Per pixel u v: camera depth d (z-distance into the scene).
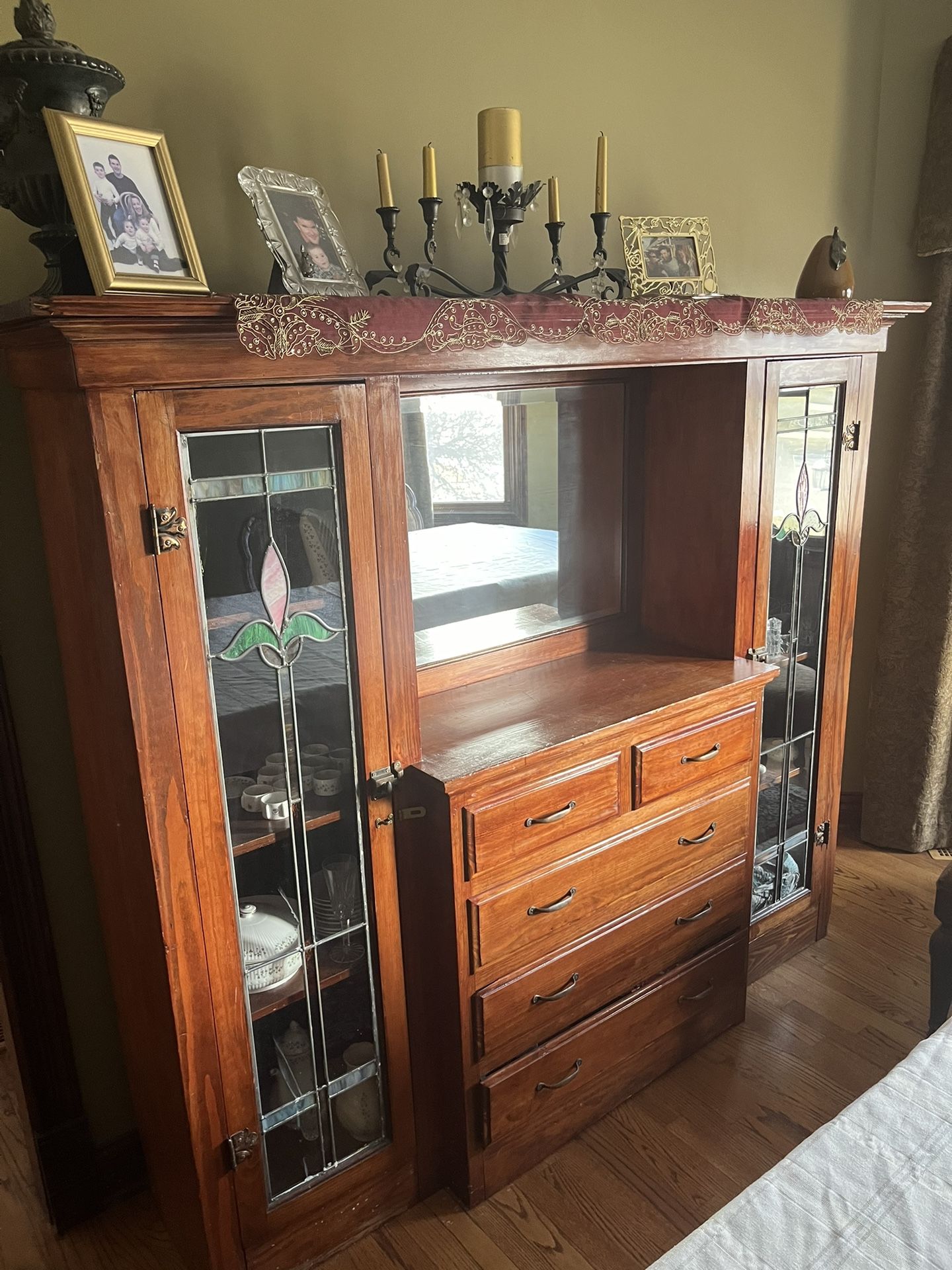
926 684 2.78
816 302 1.94
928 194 2.50
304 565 1.44
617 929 1.88
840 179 2.54
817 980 2.37
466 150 1.89
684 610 2.18
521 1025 1.76
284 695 1.46
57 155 1.15
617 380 2.09
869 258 2.67
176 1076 1.48
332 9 1.66
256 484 1.36
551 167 2.01
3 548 1.54
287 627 1.44
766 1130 1.91
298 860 1.54
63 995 1.73
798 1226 0.99
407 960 1.70
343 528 1.46
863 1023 2.21
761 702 2.05
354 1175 1.70
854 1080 2.04
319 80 1.67
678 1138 1.90
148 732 1.31
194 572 1.31
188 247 1.27
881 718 2.87
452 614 1.94
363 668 1.52
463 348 1.46
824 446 2.17
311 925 1.58
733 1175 1.81
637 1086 2.02
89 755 1.52
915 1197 1.02
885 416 2.78
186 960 1.42
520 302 1.51
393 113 1.77
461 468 1.87
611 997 1.92
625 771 1.82
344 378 1.39
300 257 1.46
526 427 1.95
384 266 1.82
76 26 1.43
